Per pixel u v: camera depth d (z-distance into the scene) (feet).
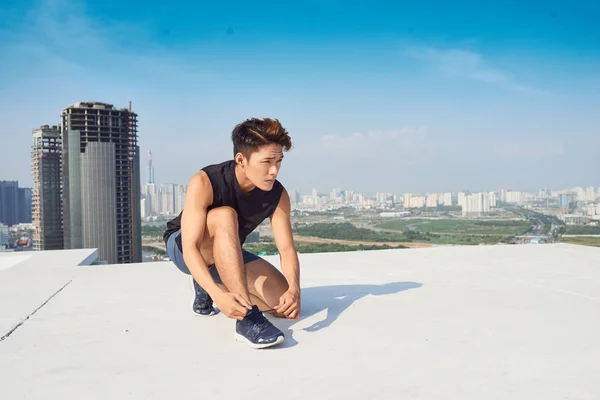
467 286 7.65
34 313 6.04
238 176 4.83
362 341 4.54
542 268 9.84
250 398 3.20
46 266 11.30
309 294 7.03
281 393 3.28
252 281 5.24
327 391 3.31
